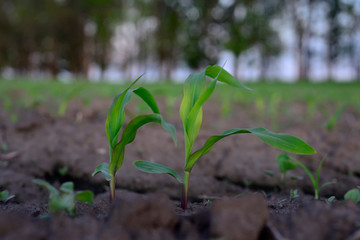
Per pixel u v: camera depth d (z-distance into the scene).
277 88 11.02
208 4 27.12
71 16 28.48
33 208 1.51
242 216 0.96
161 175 2.23
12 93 6.89
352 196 1.33
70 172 2.36
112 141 1.28
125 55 31.77
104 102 5.46
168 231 0.98
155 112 1.34
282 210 1.36
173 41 28.36
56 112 4.11
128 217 0.98
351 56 30.39
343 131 3.42
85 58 30.69
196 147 2.77
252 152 2.63
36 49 32.34
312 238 0.97
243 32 26.34
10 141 2.80
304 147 1.13
